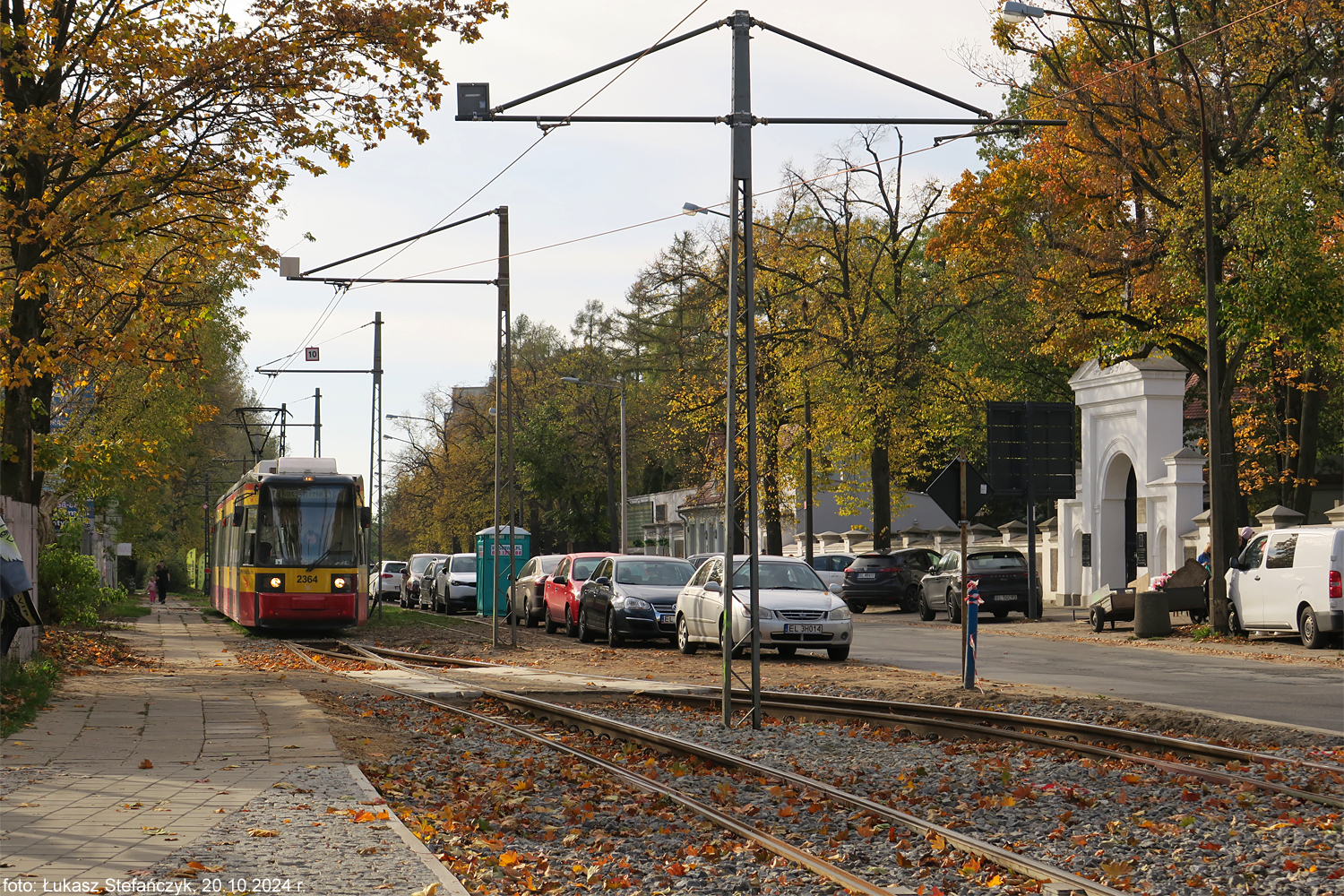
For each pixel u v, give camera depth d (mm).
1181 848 9195
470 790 11688
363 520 35219
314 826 9172
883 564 48031
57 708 16344
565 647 30438
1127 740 14172
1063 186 34594
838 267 53469
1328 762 13070
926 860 8836
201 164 23344
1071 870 8727
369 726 16016
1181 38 33562
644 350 92500
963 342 60000
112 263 25297
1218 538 31016
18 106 23203
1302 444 44406
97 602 33719
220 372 52812
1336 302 29938
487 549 45969
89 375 29094
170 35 22688
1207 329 31031
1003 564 40969
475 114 15742
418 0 22859
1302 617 27922
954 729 15445
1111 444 43656
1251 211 30609
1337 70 32594
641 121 15992
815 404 51844
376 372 47438
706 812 10461
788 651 26750
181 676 21547
